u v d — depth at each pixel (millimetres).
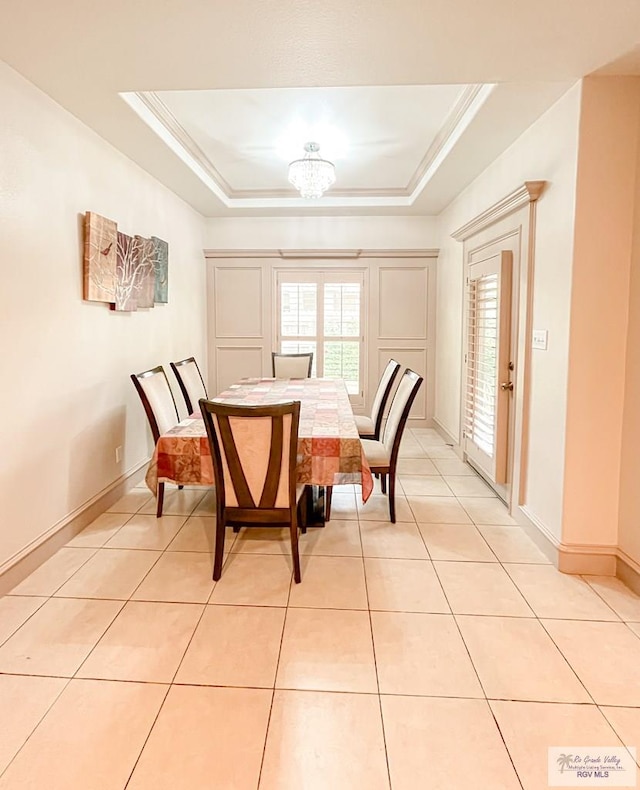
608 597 2385
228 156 4148
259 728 1611
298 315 6000
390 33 2049
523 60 2262
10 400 2400
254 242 5887
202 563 2680
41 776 1439
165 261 4410
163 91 2842
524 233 3111
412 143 3836
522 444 3162
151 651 1970
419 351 5996
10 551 2412
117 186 3543
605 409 2533
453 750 1535
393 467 3203
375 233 5848
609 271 2467
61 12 1900
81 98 2684
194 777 1443
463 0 1825
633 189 2420
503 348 3416
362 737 1579
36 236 2584
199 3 1850
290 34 2062
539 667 1902
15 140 2402
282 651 1979
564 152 2596
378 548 2881
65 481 2900
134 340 3877
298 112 3287
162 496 3289
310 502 3201
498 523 3248
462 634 2098
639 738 1586
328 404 3605
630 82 2381
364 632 2104
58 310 2801
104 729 1602
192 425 3000
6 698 1724
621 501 2551
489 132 3174
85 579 2502
